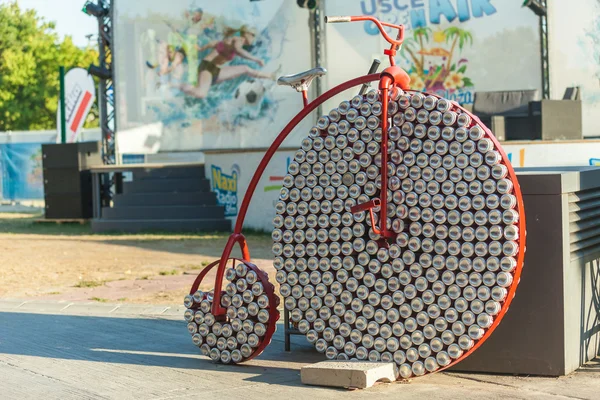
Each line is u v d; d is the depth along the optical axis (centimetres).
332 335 613
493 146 561
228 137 2136
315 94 2005
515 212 557
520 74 1888
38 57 5084
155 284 1145
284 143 2061
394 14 1950
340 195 607
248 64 2091
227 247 658
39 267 1366
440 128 577
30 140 3253
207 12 2122
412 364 586
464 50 1925
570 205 609
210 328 666
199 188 2036
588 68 1866
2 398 572
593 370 619
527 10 1869
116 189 2262
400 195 587
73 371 647
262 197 1847
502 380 596
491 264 560
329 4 1977
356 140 602
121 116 2220
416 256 585
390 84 595
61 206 2277
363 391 568
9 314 920
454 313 571
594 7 1852
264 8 2055
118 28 2206
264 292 641
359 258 600
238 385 595
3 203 3188
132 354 706
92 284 1154
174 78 2173
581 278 627
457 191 570
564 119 1716
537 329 603
